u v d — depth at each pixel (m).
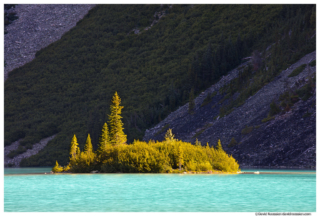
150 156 62.53
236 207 28.03
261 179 48.25
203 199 31.73
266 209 27.22
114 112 74.50
